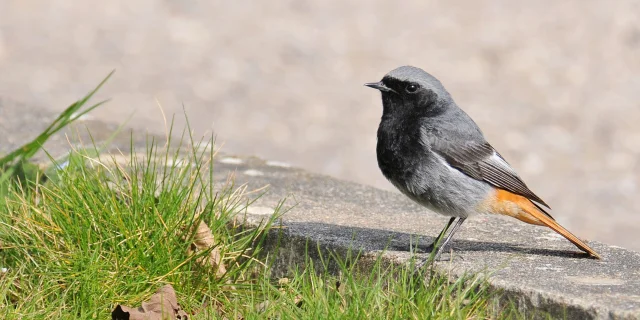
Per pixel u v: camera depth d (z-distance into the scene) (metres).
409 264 9.20
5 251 9.72
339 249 9.80
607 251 9.91
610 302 8.11
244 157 14.02
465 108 22.48
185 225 9.74
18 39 28.19
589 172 19.36
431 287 8.80
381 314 8.37
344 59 26.34
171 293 9.04
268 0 32.19
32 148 11.33
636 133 21.36
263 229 10.11
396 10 31.20
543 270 9.12
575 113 22.38
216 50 27.20
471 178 9.95
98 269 9.10
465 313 8.52
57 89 23.83
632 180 19.05
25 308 8.68
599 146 20.78
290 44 27.72
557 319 8.27
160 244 9.40
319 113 22.56
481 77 24.73
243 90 24.02
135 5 31.77
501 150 20.27
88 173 10.39
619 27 28.55
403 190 10.21
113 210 9.68
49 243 9.60
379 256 9.24
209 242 9.70
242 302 9.40
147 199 9.75
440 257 9.57
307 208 11.41
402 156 10.02
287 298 8.84
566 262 9.45
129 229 9.52
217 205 10.23
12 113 15.62
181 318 9.01
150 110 22.44
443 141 9.91
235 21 29.97
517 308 8.54
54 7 31.70
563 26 28.81
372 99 23.77
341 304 8.72
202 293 9.38
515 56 26.27
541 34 28.28
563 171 19.23
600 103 23.17
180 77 25.08
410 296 8.69
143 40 28.14
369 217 11.22
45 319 8.58
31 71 25.23
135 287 9.18
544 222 9.90
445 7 31.30
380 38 28.17
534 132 21.31
